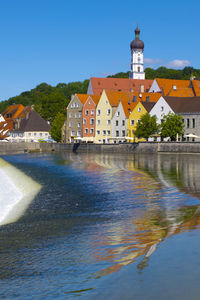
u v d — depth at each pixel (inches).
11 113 7436.0
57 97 6658.5
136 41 7391.7
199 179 1400.1
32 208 1017.5
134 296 302.2
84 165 2394.2
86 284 362.6
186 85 5625.0
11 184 1692.9
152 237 547.5
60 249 552.7
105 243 557.0
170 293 297.3
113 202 1005.8
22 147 5221.5
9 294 372.5
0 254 547.8
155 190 1165.7
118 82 6437.0
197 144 3115.2
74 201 1075.9
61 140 5743.1
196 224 606.5
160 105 4306.1
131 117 4626.0
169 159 2608.3
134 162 2442.2
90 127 5182.1
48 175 1916.8
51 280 402.9
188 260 374.9
